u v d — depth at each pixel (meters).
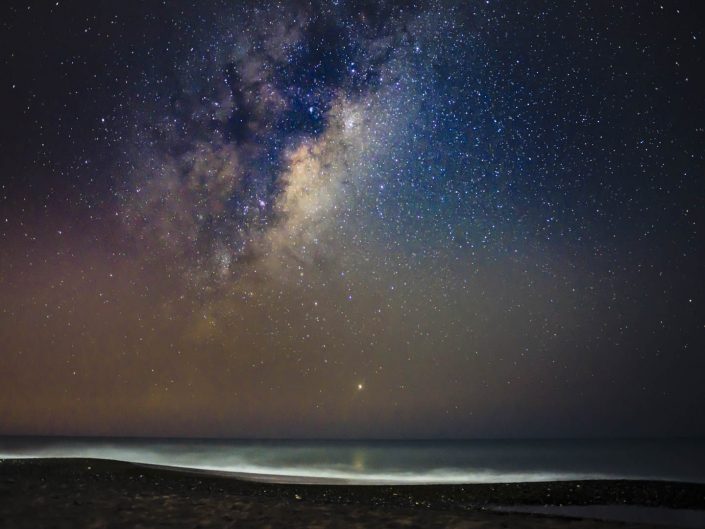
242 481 15.11
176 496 11.20
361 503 12.75
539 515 10.51
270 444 50.75
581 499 13.71
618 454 37.62
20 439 46.97
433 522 9.27
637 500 13.62
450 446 53.56
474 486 14.96
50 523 8.33
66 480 13.38
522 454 37.00
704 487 15.05
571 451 42.41
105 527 8.25
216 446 42.91
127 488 12.47
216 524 8.72
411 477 19.36
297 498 13.10
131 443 46.31
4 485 11.34
